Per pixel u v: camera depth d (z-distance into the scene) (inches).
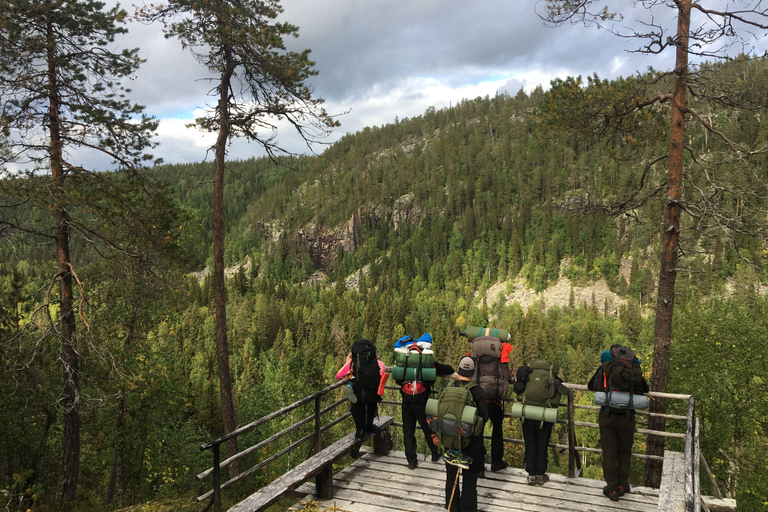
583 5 358.6
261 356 3543.3
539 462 226.5
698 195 346.6
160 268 574.9
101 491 892.6
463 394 197.8
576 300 7578.7
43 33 491.5
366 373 239.1
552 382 224.1
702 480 735.7
